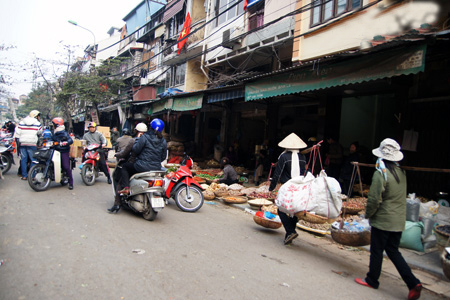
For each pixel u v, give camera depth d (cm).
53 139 710
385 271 409
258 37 1103
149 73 2241
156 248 404
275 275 358
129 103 1895
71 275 305
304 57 882
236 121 1495
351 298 320
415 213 502
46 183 707
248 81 866
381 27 694
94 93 2231
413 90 759
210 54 1434
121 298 271
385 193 339
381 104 1138
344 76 614
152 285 300
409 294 322
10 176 862
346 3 776
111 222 503
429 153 741
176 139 1745
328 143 948
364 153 1078
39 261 331
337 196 414
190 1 1653
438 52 554
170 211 635
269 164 1108
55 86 2961
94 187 803
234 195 808
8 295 258
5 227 434
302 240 521
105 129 1303
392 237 341
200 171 1134
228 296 295
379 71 549
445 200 639
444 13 596
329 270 395
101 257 355
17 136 825
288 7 1006
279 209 471
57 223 470
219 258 393
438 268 411
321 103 972
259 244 472
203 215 632
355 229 423
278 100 1167
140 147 531
